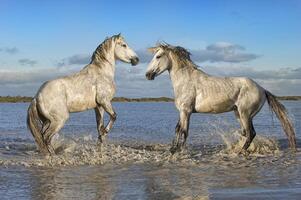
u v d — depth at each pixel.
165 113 46.97
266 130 19.92
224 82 11.46
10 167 9.47
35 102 10.89
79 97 11.16
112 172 8.84
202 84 11.34
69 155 11.23
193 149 12.77
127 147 13.44
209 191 6.88
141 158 10.71
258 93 11.65
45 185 7.53
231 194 6.59
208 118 32.78
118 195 6.73
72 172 8.86
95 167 9.48
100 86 11.42
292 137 11.92
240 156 11.05
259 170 8.89
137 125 24.81
